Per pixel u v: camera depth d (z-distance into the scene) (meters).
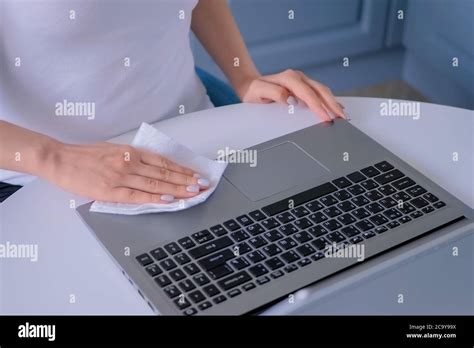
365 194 0.87
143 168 0.89
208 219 0.83
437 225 0.84
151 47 1.09
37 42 0.99
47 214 0.88
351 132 0.99
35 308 0.76
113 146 0.92
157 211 0.84
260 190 0.88
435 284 0.80
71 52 1.02
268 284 0.75
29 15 0.97
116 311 0.76
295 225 0.82
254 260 0.78
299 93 1.07
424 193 0.88
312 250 0.79
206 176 0.90
